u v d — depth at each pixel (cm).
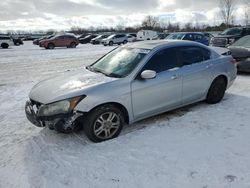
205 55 527
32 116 399
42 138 424
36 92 414
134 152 366
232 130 421
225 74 554
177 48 483
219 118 473
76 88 391
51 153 375
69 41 2898
